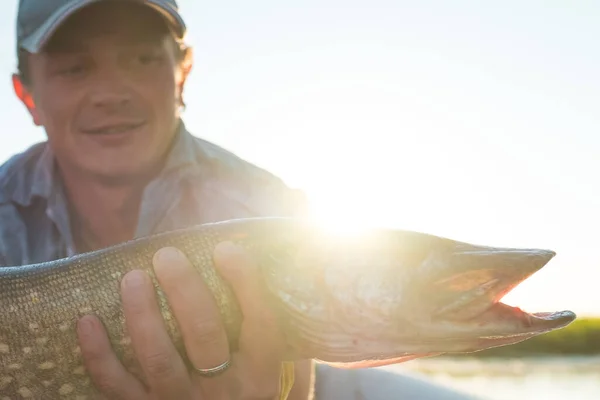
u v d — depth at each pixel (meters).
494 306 0.70
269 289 0.71
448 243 0.72
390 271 0.71
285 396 0.80
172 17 0.89
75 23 0.86
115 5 0.86
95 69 0.87
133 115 0.88
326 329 0.72
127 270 0.72
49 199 0.92
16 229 0.93
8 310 0.72
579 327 3.71
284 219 0.73
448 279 0.71
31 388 0.73
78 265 0.73
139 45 0.87
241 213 0.94
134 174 0.90
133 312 0.70
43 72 0.88
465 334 0.70
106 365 0.71
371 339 0.71
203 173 0.95
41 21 0.87
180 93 0.96
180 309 0.70
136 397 0.72
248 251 0.72
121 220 0.95
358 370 0.98
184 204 0.94
